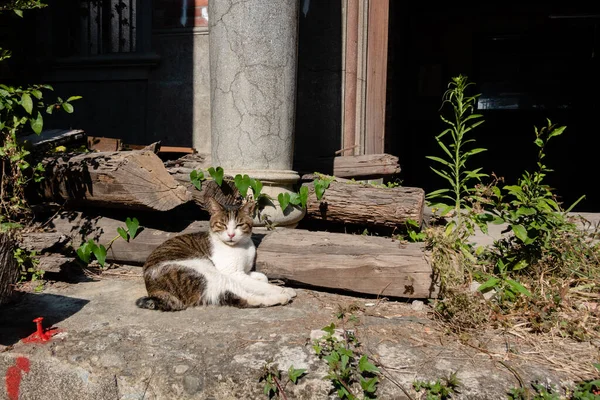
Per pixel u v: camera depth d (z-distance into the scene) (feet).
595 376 4.88
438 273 6.18
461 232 7.26
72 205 7.74
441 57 18.74
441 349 5.24
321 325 5.71
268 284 6.46
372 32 10.51
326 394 4.83
